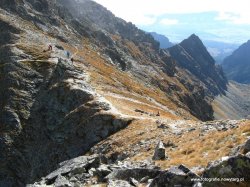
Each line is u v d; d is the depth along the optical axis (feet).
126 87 443.73
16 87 368.68
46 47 471.21
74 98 302.45
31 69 392.88
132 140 202.28
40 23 633.61
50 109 321.11
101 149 216.74
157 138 189.78
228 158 77.77
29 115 343.67
